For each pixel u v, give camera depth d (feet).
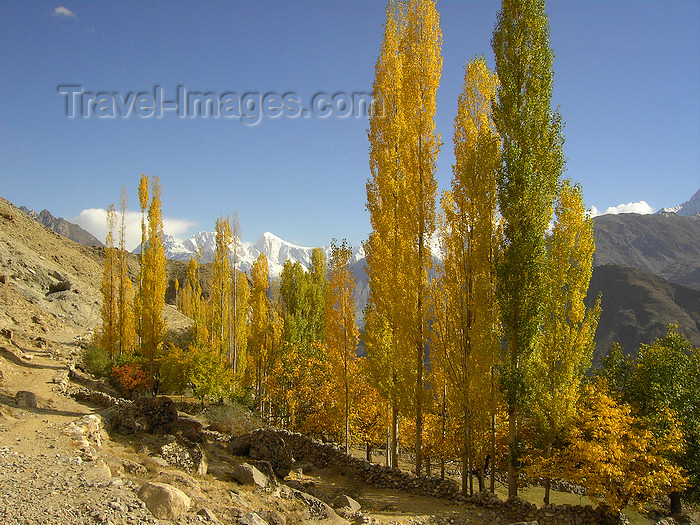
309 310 148.56
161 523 34.35
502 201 62.59
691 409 67.15
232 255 139.23
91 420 55.62
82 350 131.23
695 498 65.41
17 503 32.27
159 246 118.11
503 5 66.39
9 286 162.09
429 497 60.39
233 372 117.70
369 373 72.49
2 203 259.60
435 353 66.85
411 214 69.92
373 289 74.79
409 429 83.10
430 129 71.31
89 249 320.29
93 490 36.63
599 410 57.31
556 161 63.62
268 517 42.16
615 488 51.29
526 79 64.95
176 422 68.39
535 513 53.01
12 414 56.70
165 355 116.16
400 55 77.20
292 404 95.66
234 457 62.44
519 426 67.46
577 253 64.59
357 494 59.88
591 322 62.28
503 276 61.52
